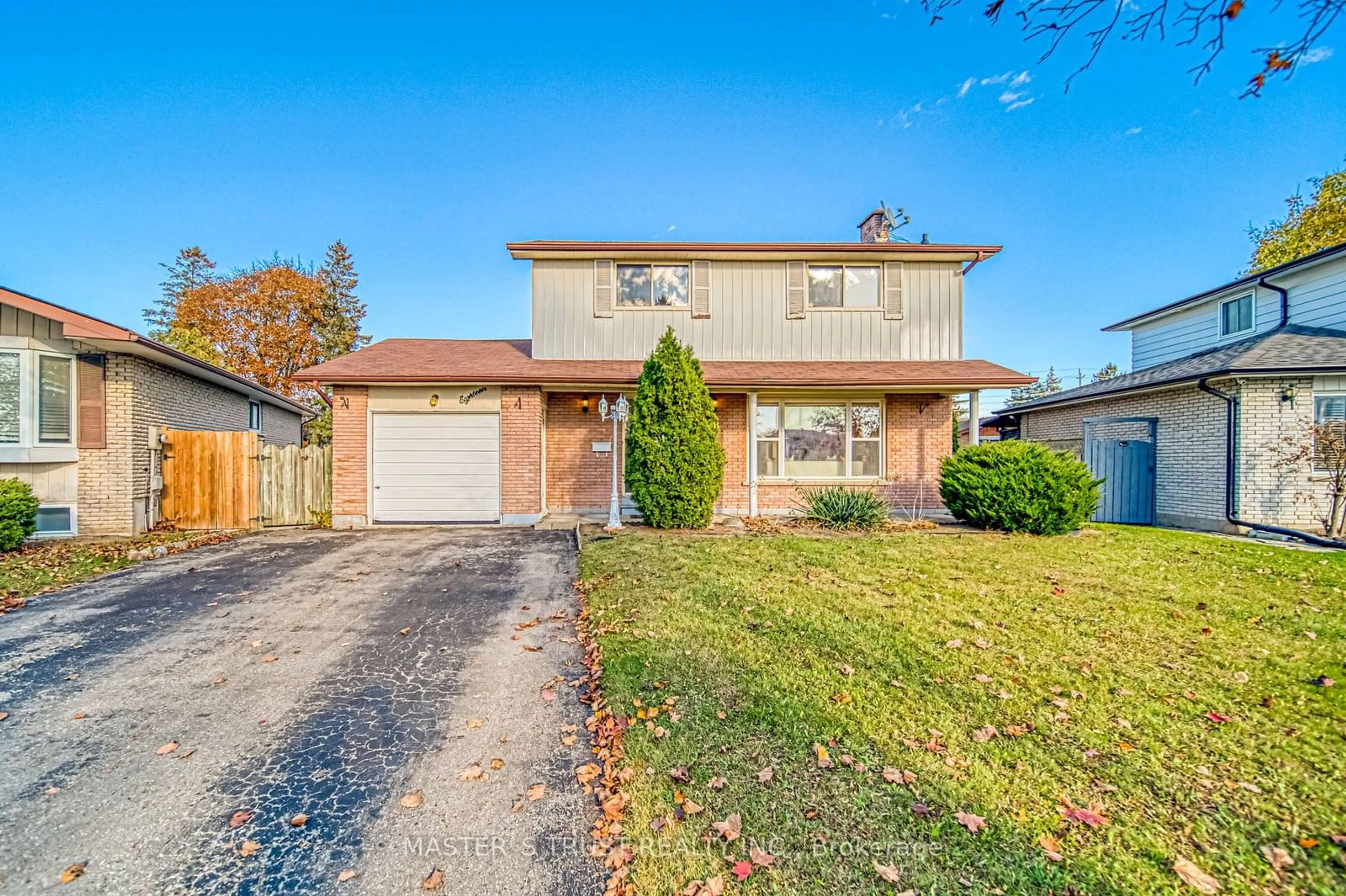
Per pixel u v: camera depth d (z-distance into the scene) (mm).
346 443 10312
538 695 3635
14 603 5488
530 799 2590
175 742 3078
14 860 2211
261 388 13836
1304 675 3707
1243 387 10086
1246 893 1968
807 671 3779
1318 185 18188
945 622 4719
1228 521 10242
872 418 11883
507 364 11250
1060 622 4730
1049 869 2076
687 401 9492
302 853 2262
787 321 12125
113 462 9352
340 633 4738
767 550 7473
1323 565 6871
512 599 5691
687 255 11930
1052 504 8727
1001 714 3201
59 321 8992
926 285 12258
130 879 2127
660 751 2877
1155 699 3383
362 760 2910
